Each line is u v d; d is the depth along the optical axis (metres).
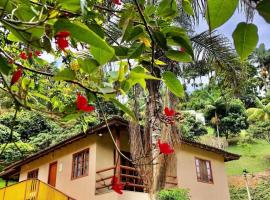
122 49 1.29
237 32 0.74
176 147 7.82
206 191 14.70
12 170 16.97
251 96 39.59
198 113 38.16
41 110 1.40
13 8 1.11
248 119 33.19
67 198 10.78
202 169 15.06
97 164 11.94
